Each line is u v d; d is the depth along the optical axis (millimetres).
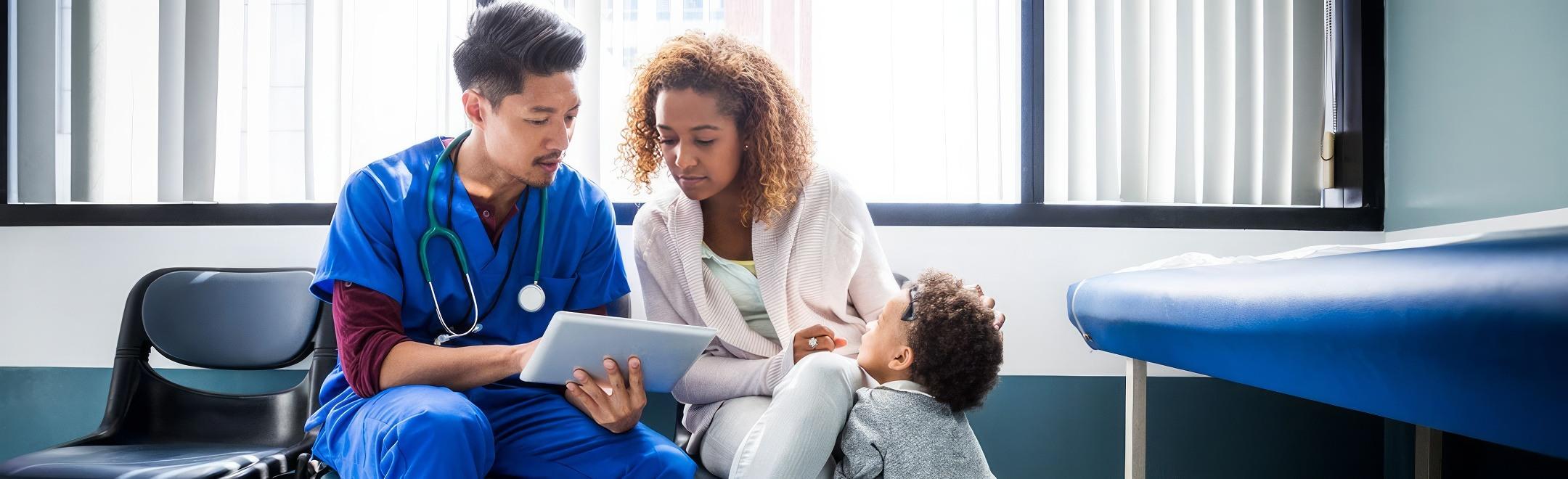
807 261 1499
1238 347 1159
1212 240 2137
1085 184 2152
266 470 1440
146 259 2088
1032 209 2121
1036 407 2109
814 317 1495
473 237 1338
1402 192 2111
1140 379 1638
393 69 2111
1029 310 2107
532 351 1178
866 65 2127
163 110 2109
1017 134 2158
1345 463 2125
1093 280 1730
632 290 2080
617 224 2088
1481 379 747
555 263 1417
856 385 1261
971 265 2105
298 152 2117
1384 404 912
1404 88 2113
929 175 2135
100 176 2127
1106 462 2109
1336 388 987
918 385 1240
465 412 1104
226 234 2078
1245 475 2121
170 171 2105
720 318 1502
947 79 2137
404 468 1058
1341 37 2186
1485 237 829
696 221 1527
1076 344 2111
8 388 2090
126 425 1724
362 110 2107
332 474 1281
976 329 1220
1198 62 2166
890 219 2105
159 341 1793
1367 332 889
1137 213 2129
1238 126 2174
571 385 1188
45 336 2088
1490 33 1852
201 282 1849
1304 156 2191
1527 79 1749
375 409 1155
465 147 1367
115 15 2133
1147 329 1428
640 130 1590
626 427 1226
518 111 1273
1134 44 2156
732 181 1549
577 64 1314
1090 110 2156
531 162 1307
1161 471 2115
